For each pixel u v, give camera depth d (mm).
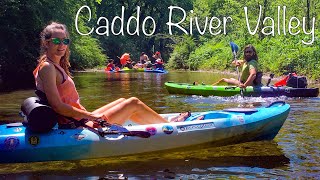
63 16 19094
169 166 4258
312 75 14602
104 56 29438
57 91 4184
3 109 8125
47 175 4016
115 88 12203
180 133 4539
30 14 17125
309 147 4883
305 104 8352
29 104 4156
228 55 23188
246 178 3865
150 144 4438
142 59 26781
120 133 4297
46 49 4227
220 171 4082
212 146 4797
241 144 5016
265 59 18906
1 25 16797
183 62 27688
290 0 21391
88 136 4262
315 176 3896
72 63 24359
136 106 4664
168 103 8766
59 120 4371
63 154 4203
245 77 9805
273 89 9555
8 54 17094
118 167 4234
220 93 9914
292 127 5988
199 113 5285
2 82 14484
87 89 11922
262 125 4926
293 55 16609
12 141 4109
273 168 4148
